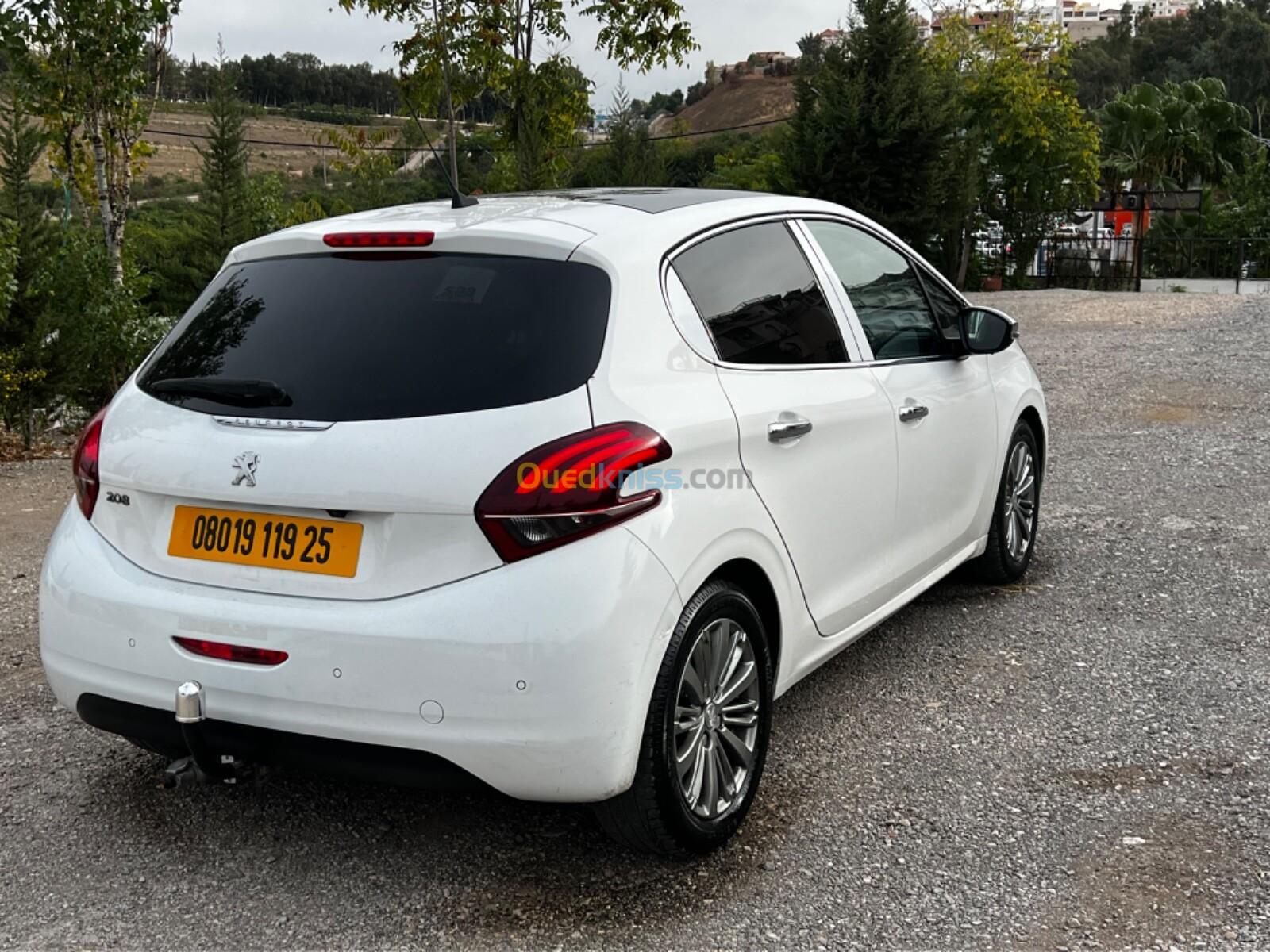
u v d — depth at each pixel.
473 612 2.76
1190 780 3.62
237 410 3.07
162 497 3.13
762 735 3.45
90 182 11.62
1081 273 30.23
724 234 3.65
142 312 11.26
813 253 4.05
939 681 4.44
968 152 24.50
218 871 3.26
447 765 2.83
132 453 3.16
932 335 4.70
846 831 3.39
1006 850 3.26
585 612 2.77
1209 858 3.18
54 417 11.37
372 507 2.85
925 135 21.86
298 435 2.96
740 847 3.32
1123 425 9.27
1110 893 3.04
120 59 10.50
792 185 22.94
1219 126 39.81
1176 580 5.50
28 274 10.50
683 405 3.12
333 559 2.91
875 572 4.12
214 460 3.01
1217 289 29.11
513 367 2.94
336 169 20.09
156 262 24.91
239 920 3.03
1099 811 3.46
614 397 2.96
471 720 2.77
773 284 3.77
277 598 2.95
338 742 2.89
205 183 25.66
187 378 3.22
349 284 3.22
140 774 3.84
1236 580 5.46
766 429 3.40
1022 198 27.56
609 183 19.41
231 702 2.97
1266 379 10.83
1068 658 4.62
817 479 3.66
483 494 2.79
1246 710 4.10
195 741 3.02
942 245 24.83
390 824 3.50
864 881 3.13
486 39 15.36
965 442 4.77
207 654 3.00
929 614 5.17
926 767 3.77
